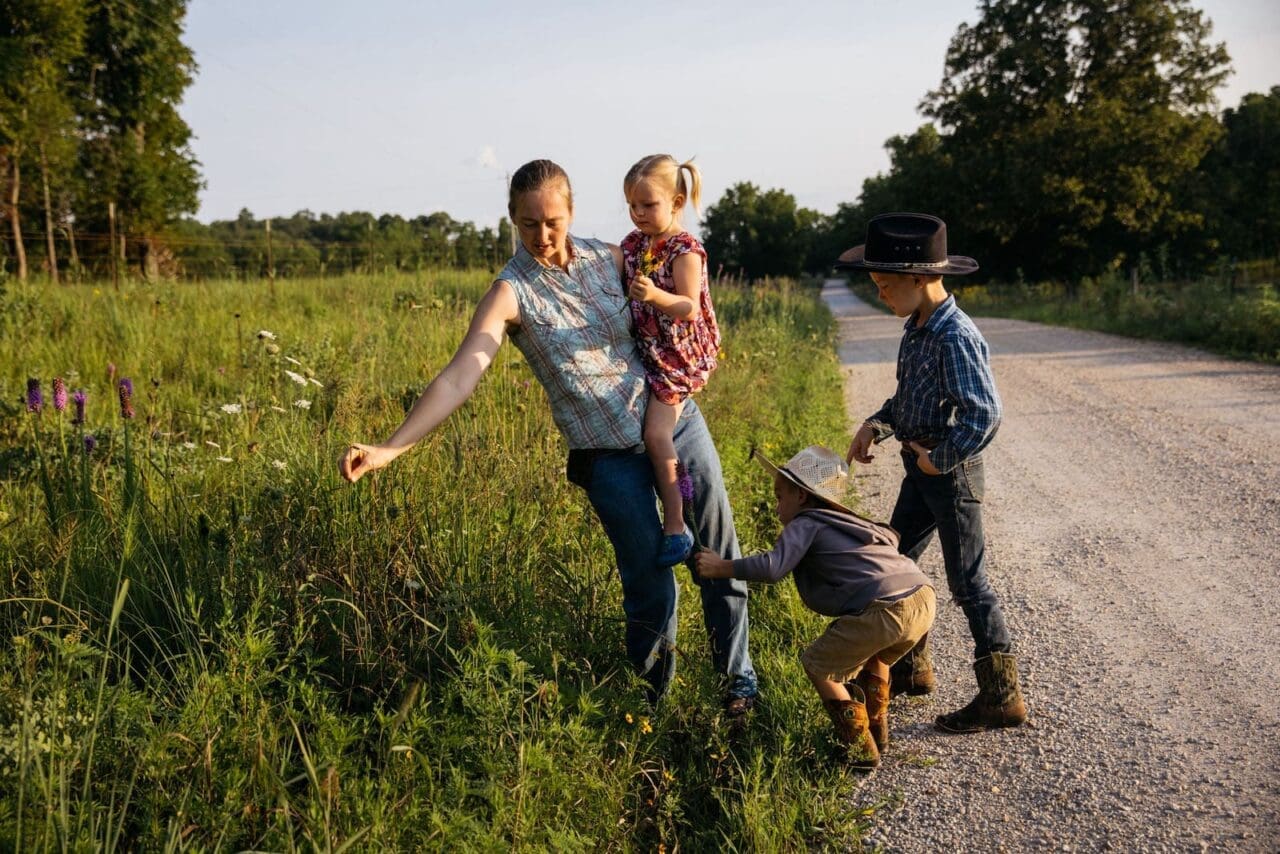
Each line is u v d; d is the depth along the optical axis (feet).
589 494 11.24
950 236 149.48
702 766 11.18
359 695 10.98
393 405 19.56
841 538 11.85
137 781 8.61
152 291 44.47
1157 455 27.53
